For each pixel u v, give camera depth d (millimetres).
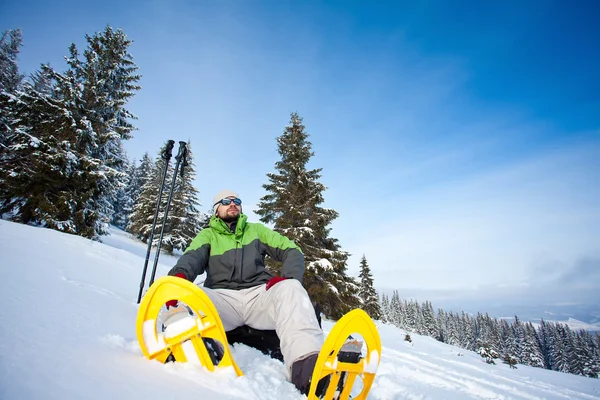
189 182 24547
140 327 1202
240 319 1812
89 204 13766
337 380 1148
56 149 11930
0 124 12672
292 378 1264
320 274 13555
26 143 11688
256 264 2008
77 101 13391
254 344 1885
